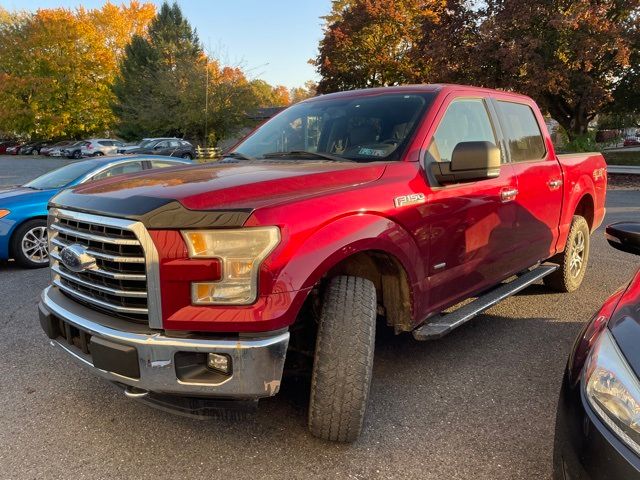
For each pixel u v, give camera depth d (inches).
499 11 745.6
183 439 112.3
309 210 96.8
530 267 175.5
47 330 113.3
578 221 203.6
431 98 139.2
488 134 155.0
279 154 142.3
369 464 103.0
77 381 140.2
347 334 101.3
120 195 100.8
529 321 181.8
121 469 102.3
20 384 138.6
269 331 90.7
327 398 101.8
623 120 1031.6
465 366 147.0
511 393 131.6
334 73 1325.0
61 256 107.5
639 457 64.1
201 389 91.0
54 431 116.0
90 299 103.0
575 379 78.2
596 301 201.9
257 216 90.1
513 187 155.9
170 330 91.6
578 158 205.5
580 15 684.7
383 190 111.9
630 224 107.7
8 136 2363.4
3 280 249.3
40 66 1926.7
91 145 1550.2
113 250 96.0
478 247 141.6
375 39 1274.6
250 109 1289.4
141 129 1534.2
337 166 118.2
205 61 1307.8
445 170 125.5
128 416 122.0
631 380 68.6
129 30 2079.2
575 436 72.2
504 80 748.6
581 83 773.9
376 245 106.5
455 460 104.3
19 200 269.3
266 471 101.1
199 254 89.3
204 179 106.9
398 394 131.2
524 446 109.0
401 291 120.3
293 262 92.0
